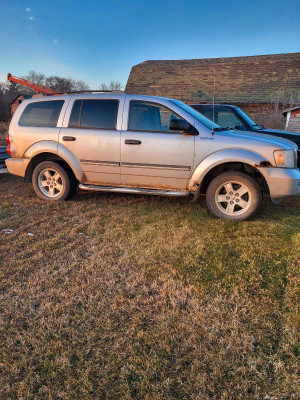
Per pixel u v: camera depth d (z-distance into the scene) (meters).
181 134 4.20
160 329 2.00
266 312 2.15
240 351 1.81
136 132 4.34
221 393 1.55
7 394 1.54
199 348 1.83
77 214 4.37
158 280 2.61
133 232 3.69
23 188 5.98
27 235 3.55
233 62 23.14
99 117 4.54
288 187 3.88
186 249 3.21
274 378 1.63
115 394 1.54
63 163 4.93
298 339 1.89
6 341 1.89
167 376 1.65
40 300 2.31
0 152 6.88
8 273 2.69
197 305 2.23
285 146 3.95
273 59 22.16
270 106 17.64
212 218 4.23
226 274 2.69
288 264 2.86
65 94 4.93
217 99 19.38
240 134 4.26
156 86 22.25
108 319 2.08
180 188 4.36
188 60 25.81
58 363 1.72
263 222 4.08
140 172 4.40
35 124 4.85
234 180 4.04
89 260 2.96
